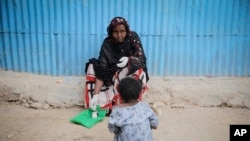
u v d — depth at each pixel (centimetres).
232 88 478
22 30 476
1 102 463
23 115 437
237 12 478
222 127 414
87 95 444
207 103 472
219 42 492
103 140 379
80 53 488
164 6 470
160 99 474
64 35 479
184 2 470
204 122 427
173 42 488
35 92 464
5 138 376
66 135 388
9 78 475
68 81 482
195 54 495
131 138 287
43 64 492
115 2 466
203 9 474
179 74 504
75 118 418
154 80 491
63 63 492
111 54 432
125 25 411
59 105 462
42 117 433
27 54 488
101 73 426
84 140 378
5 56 488
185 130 405
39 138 379
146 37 484
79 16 471
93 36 481
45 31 477
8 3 464
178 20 477
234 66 505
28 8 466
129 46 433
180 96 473
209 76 507
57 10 468
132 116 288
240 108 470
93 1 465
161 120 430
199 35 486
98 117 425
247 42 494
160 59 495
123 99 296
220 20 480
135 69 425
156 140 380
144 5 468
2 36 479
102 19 473
